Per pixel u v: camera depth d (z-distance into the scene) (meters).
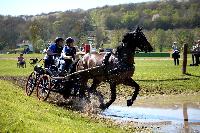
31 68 38.56
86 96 16.48
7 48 144.50
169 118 13.99
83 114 14.05
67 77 15.94
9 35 163.12
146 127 12.43
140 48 14.90
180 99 18.09
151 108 16.03
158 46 113.44
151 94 19.50
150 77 25.00
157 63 41.81
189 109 15.73
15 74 29.69
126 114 14.77
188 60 43.84
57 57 16.95
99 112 15.05
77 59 16.86
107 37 127.50
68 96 16.36
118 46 14.93
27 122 9.74
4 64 47.28
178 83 22.38
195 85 21.69
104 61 15.16
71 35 130.62
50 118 11.24
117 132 11.19
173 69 30.84
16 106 11.68
